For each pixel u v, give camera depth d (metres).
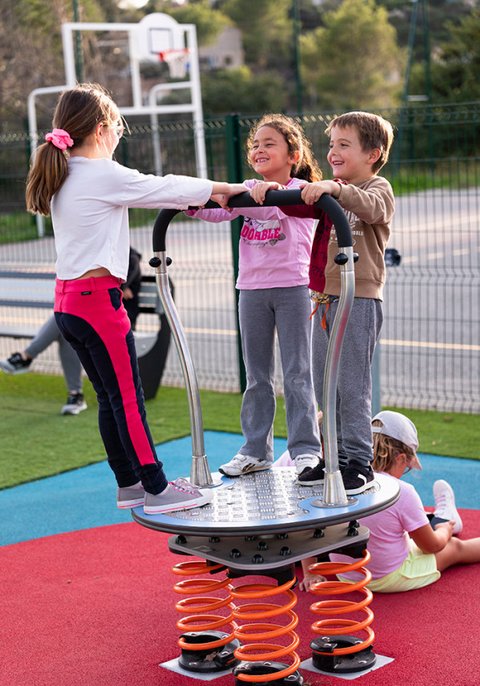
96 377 3.91
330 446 3.65
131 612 4.52
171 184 3.71
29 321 13.16
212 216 4.30
